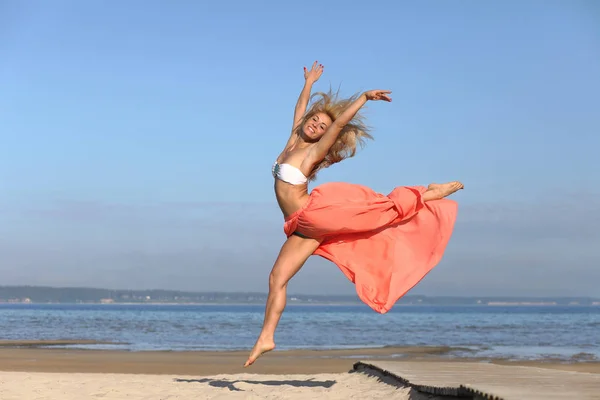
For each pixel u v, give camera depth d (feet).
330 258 20.17
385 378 26.21
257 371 41.22
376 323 162.61
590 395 15.96
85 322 146.82
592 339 88.07
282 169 19.47
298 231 19.70
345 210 19.03
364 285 19.89
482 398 16.34
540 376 22.49
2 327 117.08
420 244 20.34
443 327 134.21
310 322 169.99
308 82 21.47
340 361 50.47
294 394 23.34
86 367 42.98
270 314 19.48
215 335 94.32
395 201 19.71
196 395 23.84
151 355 54.95
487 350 65.05
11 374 31.48
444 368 27.32
